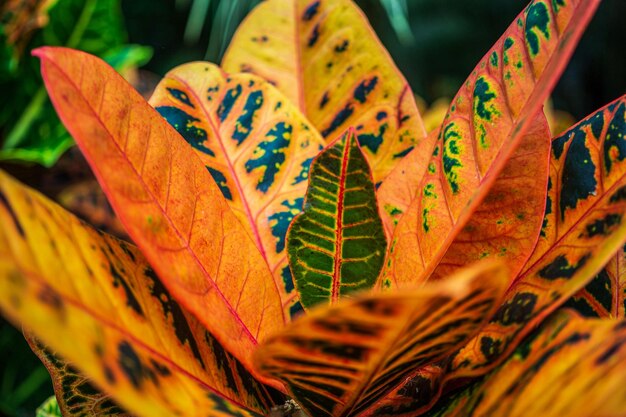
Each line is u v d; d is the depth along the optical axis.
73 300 0.23
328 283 0.32
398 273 0.34
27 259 0.22
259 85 0.40
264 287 0.32
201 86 0.40
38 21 0.78
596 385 0.20
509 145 0.26
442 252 0.29
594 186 0.31
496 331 0.29
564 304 0.34
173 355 0.27
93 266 0.26
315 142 0.40
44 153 0.72
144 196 0.28
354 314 0.21
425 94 1.86
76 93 0.26
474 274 0.19
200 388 0.26
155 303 0.28
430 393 0.30
